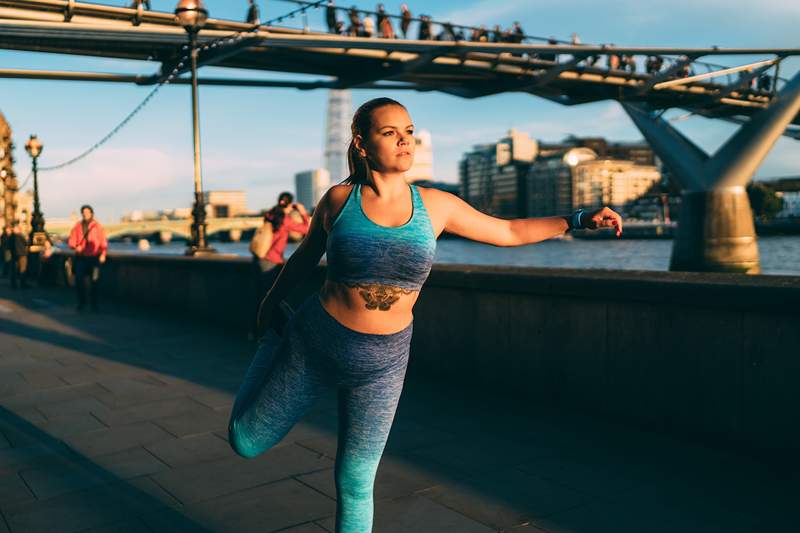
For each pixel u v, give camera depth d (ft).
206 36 72.38
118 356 22.88
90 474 11.42
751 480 10.71
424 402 16.10
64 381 18.98
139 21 70.54
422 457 12.01
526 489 10.43
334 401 15.92
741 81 144.36
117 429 14.14
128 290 42.65
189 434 13.65
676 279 13.20
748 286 11.56
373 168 5.70
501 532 8.91
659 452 12.18
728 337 12.17
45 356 22.95
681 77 139.13
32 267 61.11
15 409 15.94
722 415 12.34
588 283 14.39
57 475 11.38
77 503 10.14
